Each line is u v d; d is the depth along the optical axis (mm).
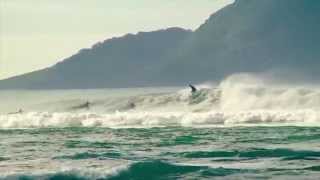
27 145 135125
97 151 122688
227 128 166625
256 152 116000
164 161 103938
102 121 189500
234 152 116750
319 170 99062
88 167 102688
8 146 133250
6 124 190000
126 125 185375
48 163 107438
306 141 134250
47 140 145625
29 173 93250
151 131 163125
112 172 95000
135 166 97312
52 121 193000
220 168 100250
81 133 161875
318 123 176875
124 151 122500
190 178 94062
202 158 111750
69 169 94875
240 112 190000
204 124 183000
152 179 93562
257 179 93312
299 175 95625
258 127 167125
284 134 148125
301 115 187375
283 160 107938
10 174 92250
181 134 153750
